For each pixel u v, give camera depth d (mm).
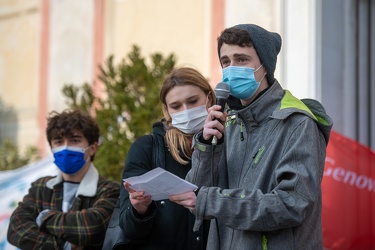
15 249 10453
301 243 6199
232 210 6145
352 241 10195
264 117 6512
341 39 13586
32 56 18734
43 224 8555
